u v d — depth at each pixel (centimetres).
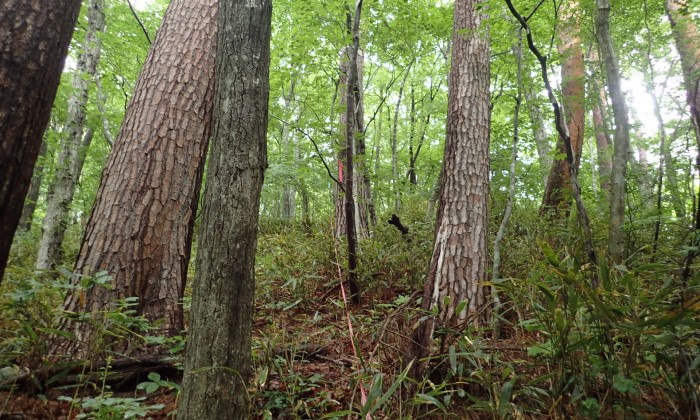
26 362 210
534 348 189
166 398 226
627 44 641
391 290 424
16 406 191
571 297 172
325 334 330
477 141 371
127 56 756
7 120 150
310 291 422
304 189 898
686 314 154
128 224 287
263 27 172
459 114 388
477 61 409
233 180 157
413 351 247
